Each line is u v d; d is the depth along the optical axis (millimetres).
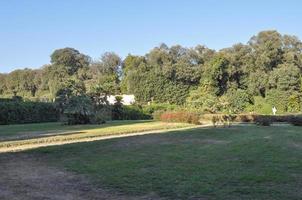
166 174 10609
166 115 38875
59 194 8945
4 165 12664
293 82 62750
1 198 8633
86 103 34719
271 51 73812
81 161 13086
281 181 9586
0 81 96875
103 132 24562
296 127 28344
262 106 63594
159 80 72938
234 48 77188
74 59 97438
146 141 18359
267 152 14156
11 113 38938
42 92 87938
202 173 10672
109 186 9523
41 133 24422
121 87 77750
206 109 41188
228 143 17344
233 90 66562
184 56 83375
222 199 8164
